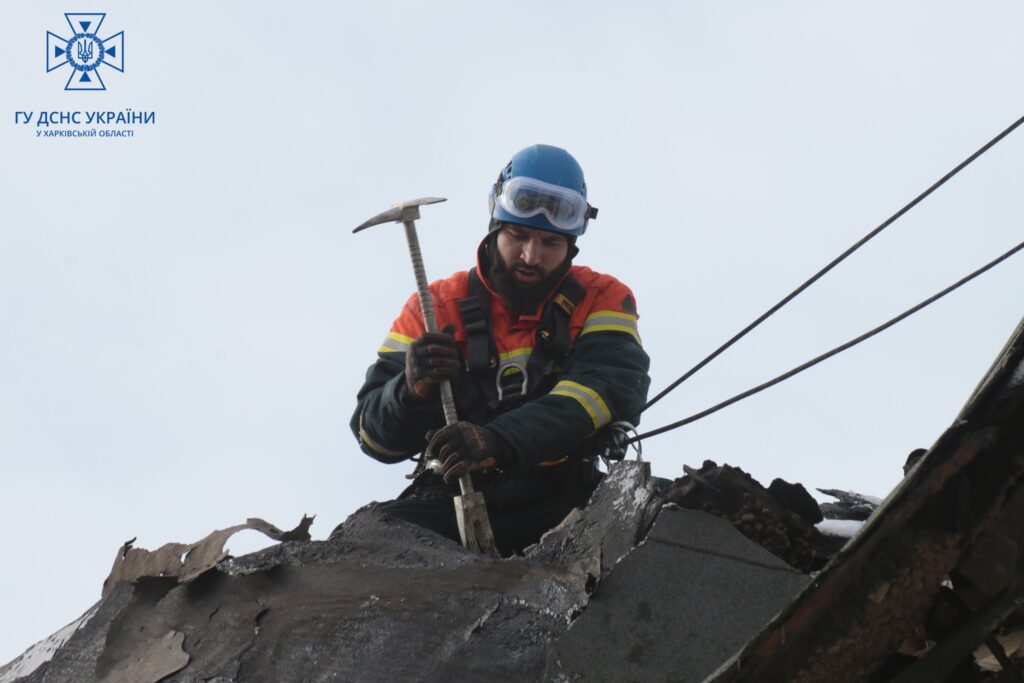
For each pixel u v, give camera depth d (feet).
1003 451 25.52
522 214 41.68
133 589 36.42
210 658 33.68
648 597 29.63
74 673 35.29
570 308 42.11
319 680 31.94
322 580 34.32
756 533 31.01
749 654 26.61
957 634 26.86
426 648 31.53
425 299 39.45
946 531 25.84
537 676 29.86
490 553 37.06
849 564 26.02
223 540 35.91
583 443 40.45
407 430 41.65
